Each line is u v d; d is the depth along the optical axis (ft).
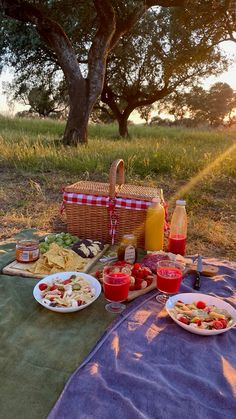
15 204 16.06
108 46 31.73
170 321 6.23
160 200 9.06
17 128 46.98
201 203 17.51
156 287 7.22
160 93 51.78
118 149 28.35
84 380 4.81
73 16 37.37
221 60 51.08
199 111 111.04
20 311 6.44
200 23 39.37
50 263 7.70
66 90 55.16
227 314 6.24
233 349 5.74
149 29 46.68
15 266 7.86
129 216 9.19
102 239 9.73
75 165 23.49
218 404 4.66
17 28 38.34
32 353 5.43
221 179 22.44
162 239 8.99
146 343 5.66
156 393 4.67
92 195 9.37
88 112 32.04
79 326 6.09
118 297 6.31
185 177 23.15
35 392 4.75
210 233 13.24
